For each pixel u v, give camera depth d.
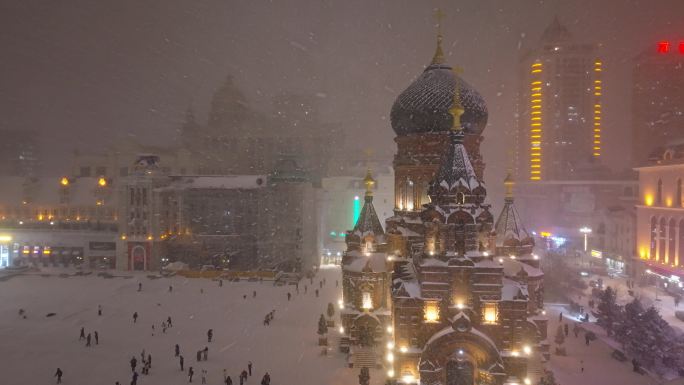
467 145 60.12
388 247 63.72
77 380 54.44
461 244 47.25
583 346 62.16
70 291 100.06
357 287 61.06
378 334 59.09
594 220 131.25
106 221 133.50
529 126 182.75
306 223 120.75
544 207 155.12
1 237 128.38
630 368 54.75
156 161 123.69
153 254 119.06
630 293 86.50
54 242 126.94
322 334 64.12
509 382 45.69
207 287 103.69
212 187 121.25
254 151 162.00
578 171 157.38
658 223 93.94
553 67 176.88
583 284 93.88
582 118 175.62
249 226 120.88
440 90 58.81
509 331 46.25
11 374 56.28
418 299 47.09
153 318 79.62
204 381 52.84
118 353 63.00
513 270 57.47
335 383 51.62
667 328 56.59
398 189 62.91
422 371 45.12
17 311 84.56
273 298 93.69
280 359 59.59
